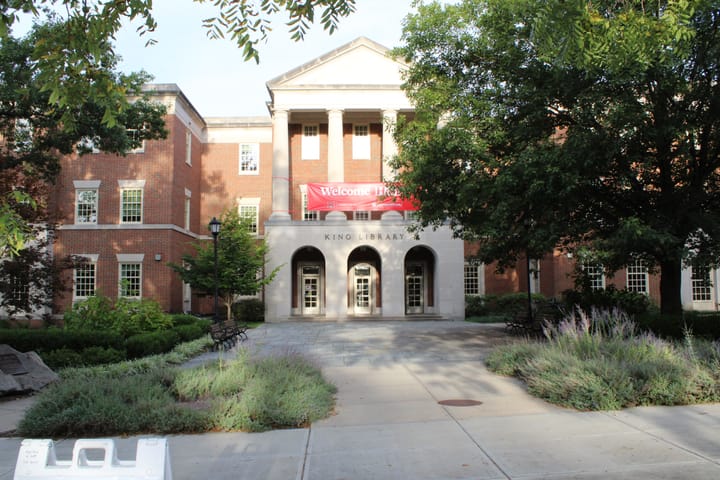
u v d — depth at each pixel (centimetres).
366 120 3366
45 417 718
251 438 666
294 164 3403
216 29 576
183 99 3070
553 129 1482
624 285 3175
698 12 1023
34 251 1738
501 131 1470
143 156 2936
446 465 548
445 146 1453
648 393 798
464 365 1251
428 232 3022
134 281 2870
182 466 559
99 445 336
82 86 579
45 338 1306
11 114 1460
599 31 739
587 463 542
